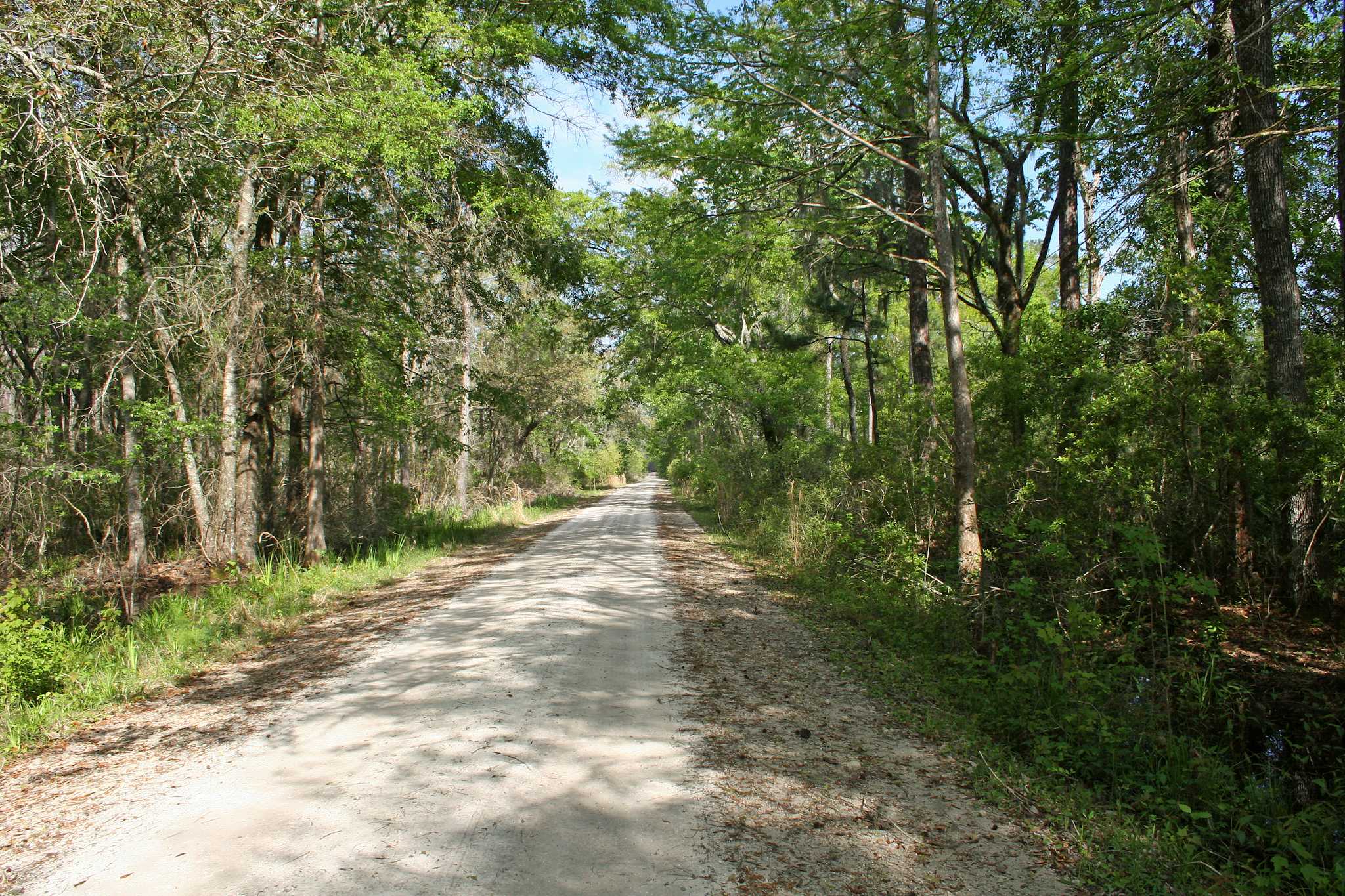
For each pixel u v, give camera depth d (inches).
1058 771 174.9
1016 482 372.8
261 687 267.1
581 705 232.7
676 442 1362.0
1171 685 230.8
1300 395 332.2
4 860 144.3
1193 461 319.9
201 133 389.4
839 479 571.2
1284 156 454.0
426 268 637.9
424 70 546.0
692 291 725.3
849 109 441.1
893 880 134.6
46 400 508.7
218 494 588.4
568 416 1375.5
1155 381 320.5
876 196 613.3
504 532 927.0
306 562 583.5
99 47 315.9
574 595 431.2
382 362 714.8
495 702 236.4
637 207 574.2
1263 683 256.8
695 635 327.9
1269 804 169.0
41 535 491.8
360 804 165.8
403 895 129.4
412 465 1107.3
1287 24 359.9
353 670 282.4
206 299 489.4
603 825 155.4
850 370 1078.4
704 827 154.6
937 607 331.3
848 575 434.0
